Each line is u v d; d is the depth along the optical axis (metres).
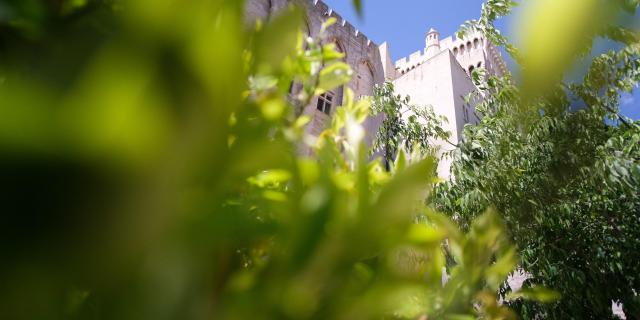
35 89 0.16
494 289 0.63
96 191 0.16
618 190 5.91
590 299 6.13
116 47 0.18
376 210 0.29
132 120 0.17
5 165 0.14
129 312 0.18
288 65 0.84
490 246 0.64
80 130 0.16
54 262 0.15
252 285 0.29
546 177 5.68
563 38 0.21
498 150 6.71
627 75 4.77
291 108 0.67
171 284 0.19
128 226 0.16
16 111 0.15
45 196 0.15
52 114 0.16
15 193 0.14
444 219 0.64
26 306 0.14
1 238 0.14
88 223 0.15
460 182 6.98
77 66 0.18
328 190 0.32
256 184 0.58
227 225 0.26
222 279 0.26
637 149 6.02
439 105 19.50
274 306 0.29
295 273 0.30
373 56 24.09
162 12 0.19
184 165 0.18
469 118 20.44
